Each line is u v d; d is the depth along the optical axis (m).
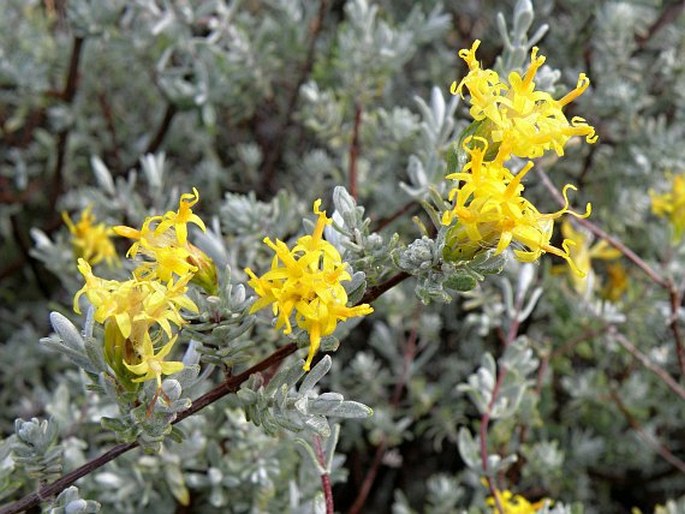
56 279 0.36
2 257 0.38
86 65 0.36
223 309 0.15
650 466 0.33
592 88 0.36
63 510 0.16
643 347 0.33
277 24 0.37
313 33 0.36
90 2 0.33
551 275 0.32
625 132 0.35
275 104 0.39
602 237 0.26
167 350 0.14
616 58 0.34
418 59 0.41
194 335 0.15
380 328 0.33
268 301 0.14
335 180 0.34
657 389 0.33
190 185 0.36
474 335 0.35
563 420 0.33
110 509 0.26
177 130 0.38
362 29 0.31
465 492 0.34
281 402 0.15
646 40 0.38
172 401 0.14
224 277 0.15
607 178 0.35
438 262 0.14
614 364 0.34
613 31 0.34
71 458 0.24
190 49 0.32
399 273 0.15
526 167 0.13
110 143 0.38
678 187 0.29
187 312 0.15
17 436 0.17
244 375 0.15
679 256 0.31
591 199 0.35
